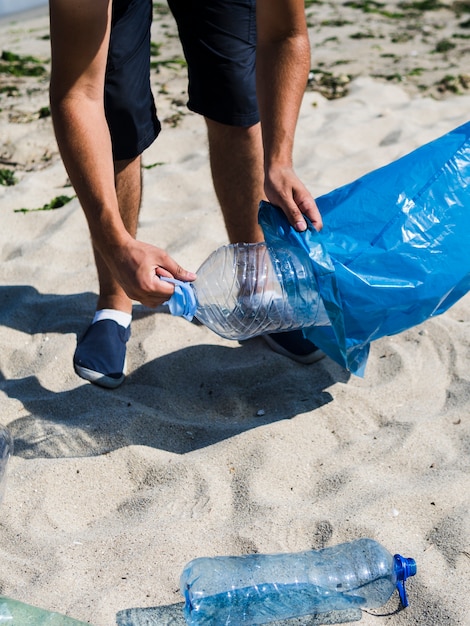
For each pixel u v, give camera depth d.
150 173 4.36
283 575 2.13
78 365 2.91
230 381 2.94
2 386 2.92
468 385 2.85
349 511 2.34
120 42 2.69
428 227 2.47
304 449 2.61
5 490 2.42
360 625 2.04
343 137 4.80
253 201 3.08
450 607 2.06
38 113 5.12
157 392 2.88
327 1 8.17
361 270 2.42
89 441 2.65
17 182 4.39
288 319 2.49
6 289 3.44
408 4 7.93
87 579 2.16
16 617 2.00
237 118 2.90
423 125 5.02
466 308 3.30
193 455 2.58
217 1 2.73
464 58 6.34
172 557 2.22
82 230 3.83
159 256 2.21
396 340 3.09
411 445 2.59
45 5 8.18
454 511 2.33
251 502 2.39
